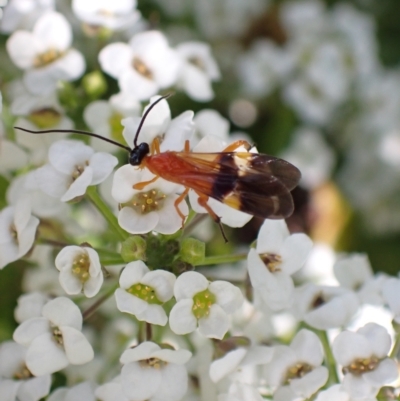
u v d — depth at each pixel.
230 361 0.11
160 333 0.12
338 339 0.11
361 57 0.15
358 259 0.12
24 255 0.11
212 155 0.11
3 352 0.11
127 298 0.11
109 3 0.13
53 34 0.12
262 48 0.15
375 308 0.12
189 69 0.13
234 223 0.11
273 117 0.15
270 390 0.11
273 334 0.12
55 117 0.12
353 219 0.15
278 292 0.11
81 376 0.12
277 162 0.11
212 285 0.11
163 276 0.11
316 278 0.14
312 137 0.15
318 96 0.15
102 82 0.13
